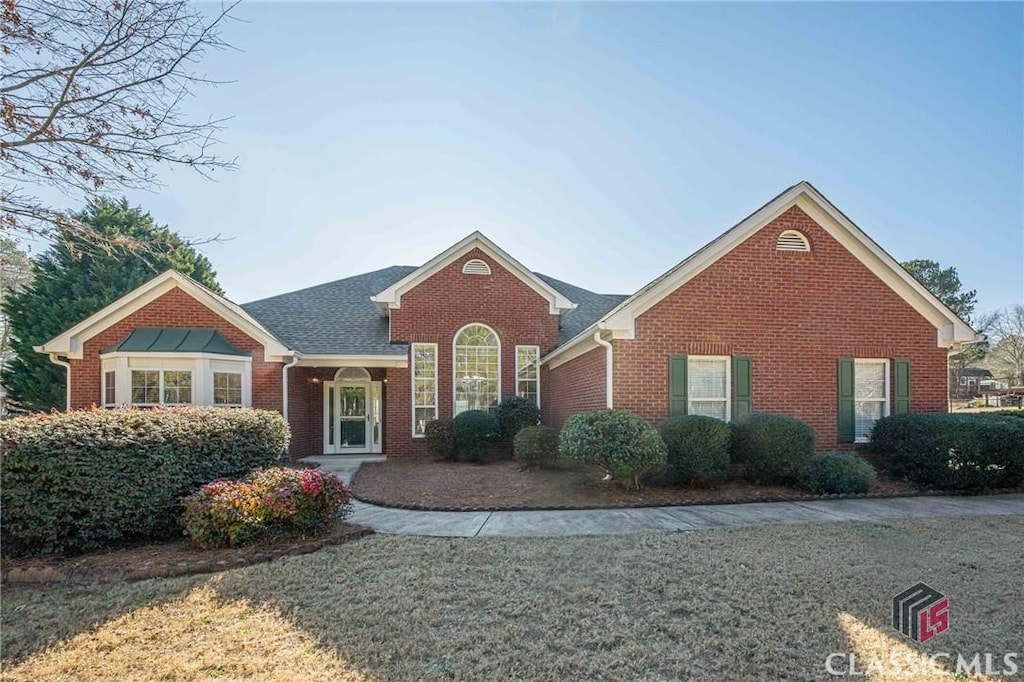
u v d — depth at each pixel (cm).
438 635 438
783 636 436
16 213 575
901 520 837
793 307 1243
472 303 1692
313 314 1828
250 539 693
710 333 1208
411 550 673
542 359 1680
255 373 1420
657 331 1189
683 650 413
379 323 1791
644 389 1177
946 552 660
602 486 1080
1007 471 1084
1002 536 736
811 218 1262
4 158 557
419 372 1659
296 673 381
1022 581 561
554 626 454
